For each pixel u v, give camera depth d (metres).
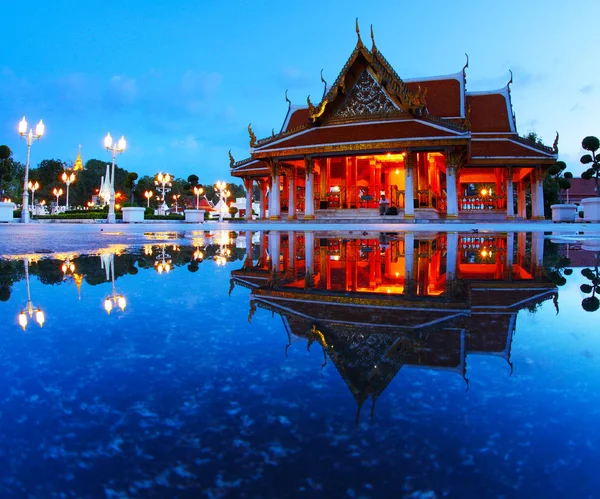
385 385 1.41
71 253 7.07
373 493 0.85
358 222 23.73
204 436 1.08
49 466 0.96
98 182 100.62
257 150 25.44
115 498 0.85
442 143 21.23
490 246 9.25
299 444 1.04
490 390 1.37
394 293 3.48
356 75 24.83
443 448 1.02
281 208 33.69
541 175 28.88
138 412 1.21
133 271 4.64
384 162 29.69
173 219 53.25
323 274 4.71
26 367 1.57
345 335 2.07
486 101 31.78
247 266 5.33
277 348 1.83
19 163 103.81
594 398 1.31
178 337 2.01
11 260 5.82
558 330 2.18
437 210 27.06
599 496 0.85
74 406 1.25
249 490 0.87
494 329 2.20
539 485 0.88
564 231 17.19
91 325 2.23
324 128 25.56
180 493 0.86
